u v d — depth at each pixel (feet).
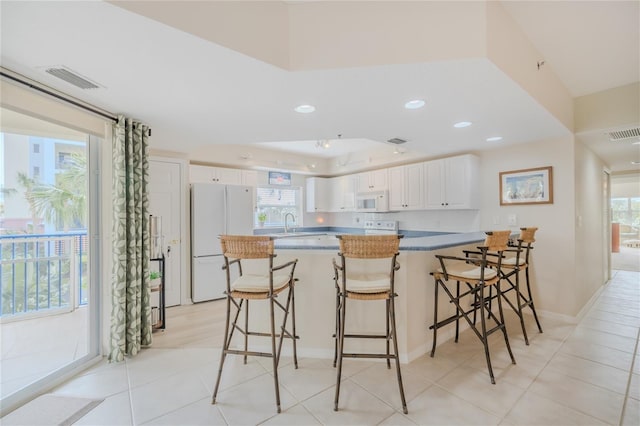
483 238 10.02
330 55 5.91
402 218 17.74
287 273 8.63
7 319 10.60
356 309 8.40
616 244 29.73
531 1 6.04
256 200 18.66
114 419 5.94
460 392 6.76
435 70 6.01
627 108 9.76
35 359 8.27
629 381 7.14
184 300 13.56
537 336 9.76
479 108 8.18
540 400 6.45
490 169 13.37
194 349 9.07
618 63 8.46
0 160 9.25
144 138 9.32
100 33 4.75
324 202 21.56
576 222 11.21
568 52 7.90
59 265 11.66
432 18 5.69
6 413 6.11
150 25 4.56
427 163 15.19
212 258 14.17
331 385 7.08
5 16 4.26
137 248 8.93
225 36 5.16
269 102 7.68
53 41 4.97
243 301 8.93
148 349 9.07
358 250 6.39
